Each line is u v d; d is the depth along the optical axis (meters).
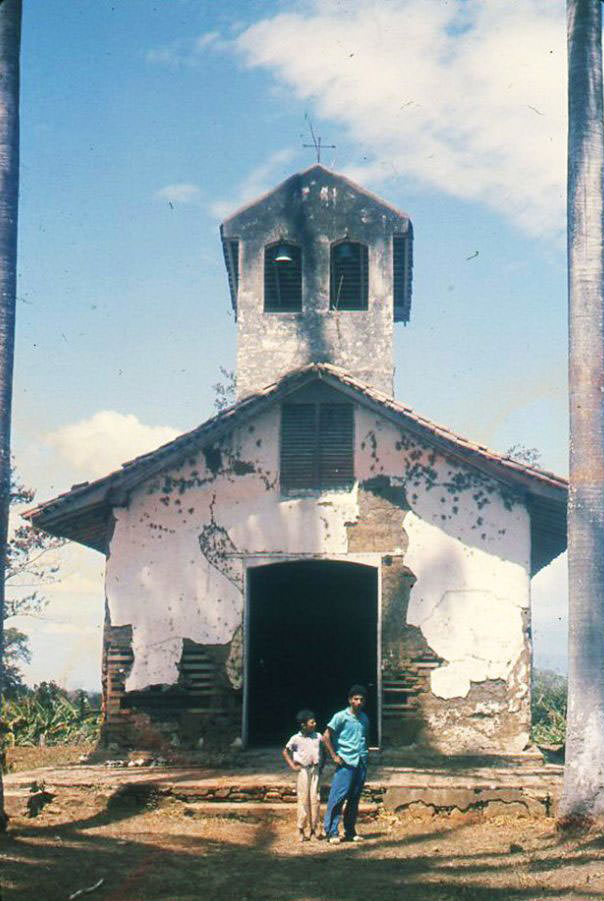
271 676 23.05
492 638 16.28
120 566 16.73
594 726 11.99
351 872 10.47
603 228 12.89
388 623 16.45
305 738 12.45
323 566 22.58
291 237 20.94
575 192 12.91
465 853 11.34
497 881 9.91
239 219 21.11
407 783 13.33
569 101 13.12
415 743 16.08
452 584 16.48
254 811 13.07
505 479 16.61
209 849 11.55
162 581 16.69
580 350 12.70
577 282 12.80
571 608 12.34
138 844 11.66
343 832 12.45
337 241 20.88
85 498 16.69
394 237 21.02
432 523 16.67
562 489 16.28
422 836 12.34
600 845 11.16
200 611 16.61
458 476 16.77
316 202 21.05
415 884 9.88
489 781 13.50
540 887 9.59
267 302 20.94
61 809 13.34
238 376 20.47
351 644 23.11
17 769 18.12
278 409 17.23
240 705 16.36
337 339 20.53
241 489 16.95
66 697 26.02
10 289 12.41
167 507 16.91
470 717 16.09
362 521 16.78
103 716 16.52
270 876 10.27
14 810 12.95
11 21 12.72
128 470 16.62
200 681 16.45
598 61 13.08
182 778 13.91
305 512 16.86
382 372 20.39
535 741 23.47
